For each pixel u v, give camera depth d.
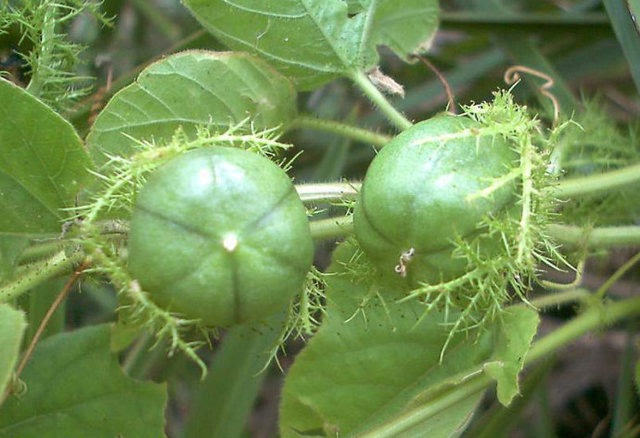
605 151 0.29
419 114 0.34
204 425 0.29
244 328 0.29
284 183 0.21
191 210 0.21
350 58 0.26
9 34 0.26
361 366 0.25
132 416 0.25
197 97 0.25
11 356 0.21
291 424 0.25
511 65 0.33
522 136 0.22
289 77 0.26
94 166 0.23
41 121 0.23
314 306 0.23
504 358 0.23
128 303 0.22
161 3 0.36
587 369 0.33
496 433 0.28
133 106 0.24
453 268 0.22
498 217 0.22
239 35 0.26
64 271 0.24
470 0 0.33
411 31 0.28
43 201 0.23
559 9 0.33
